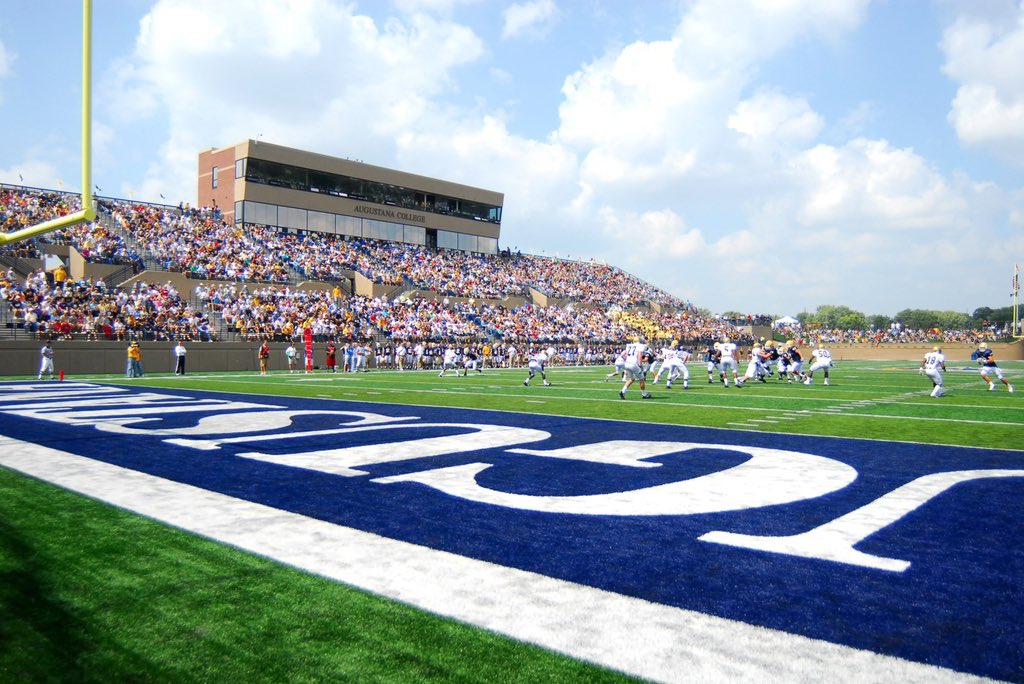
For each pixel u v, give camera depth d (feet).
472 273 174.70
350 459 26.16
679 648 10.23
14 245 102.58
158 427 35.09
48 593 12.15
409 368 125.29
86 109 16.42
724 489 21.39
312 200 157.48
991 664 9.73
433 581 13.03
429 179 178.50
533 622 11.16
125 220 122.93
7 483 21.22
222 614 11.32
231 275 123.03
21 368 85.40
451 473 23.62
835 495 20.65
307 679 9.18
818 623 11.21
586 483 22.20
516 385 75.61
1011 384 76.43
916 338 210.18
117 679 9.15
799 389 69.51
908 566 14.14
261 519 17.33
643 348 56.95
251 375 92.94
